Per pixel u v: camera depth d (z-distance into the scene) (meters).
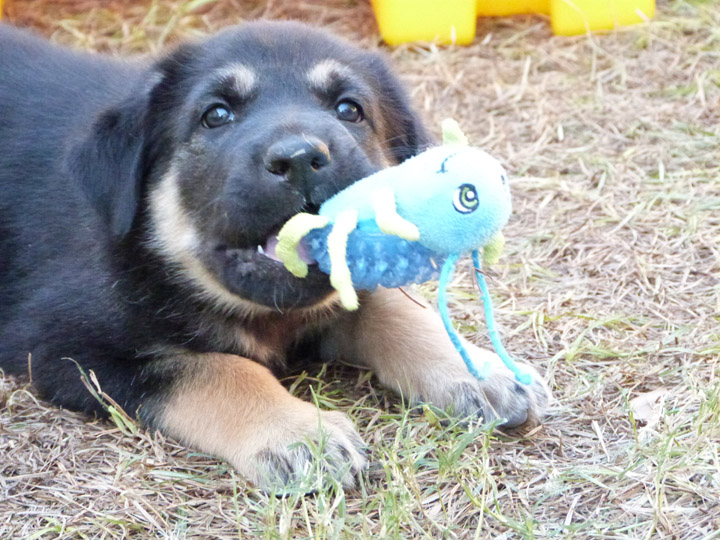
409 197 0.82
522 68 1.41
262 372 0.91
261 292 0.87
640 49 1.42
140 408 0.91
